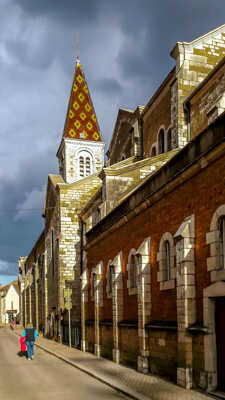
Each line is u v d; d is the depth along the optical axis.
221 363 10.42
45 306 42.78
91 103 53.84
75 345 29.08
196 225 11.82
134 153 31.69
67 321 33.53
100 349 21.31
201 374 10.99
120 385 12.41
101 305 21.61
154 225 14.97
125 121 35.09
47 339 39.88
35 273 51.91
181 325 11.78
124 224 18.34
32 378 15.00
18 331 56.91
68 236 36.97
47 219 44.66
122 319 18.03
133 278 17.23
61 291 35.88
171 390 11.21
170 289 13.42
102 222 22.08
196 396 10.27
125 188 25.33
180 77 25.25
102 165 51.84
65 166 50.78
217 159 10.73
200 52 25.75
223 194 10.44
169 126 26.66
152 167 25.64
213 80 21.89
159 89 28.16
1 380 14.79
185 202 12.57
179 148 24.62
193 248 11.87
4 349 28.94
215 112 19.23
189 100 24.42
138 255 15.21
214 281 10.67
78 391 12.17
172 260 13.32
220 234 10.73
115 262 18.41
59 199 37.53
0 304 111.69
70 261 36.59
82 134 51.66
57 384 13.52
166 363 13.23
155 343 14.17
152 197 14.80
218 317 10.67
